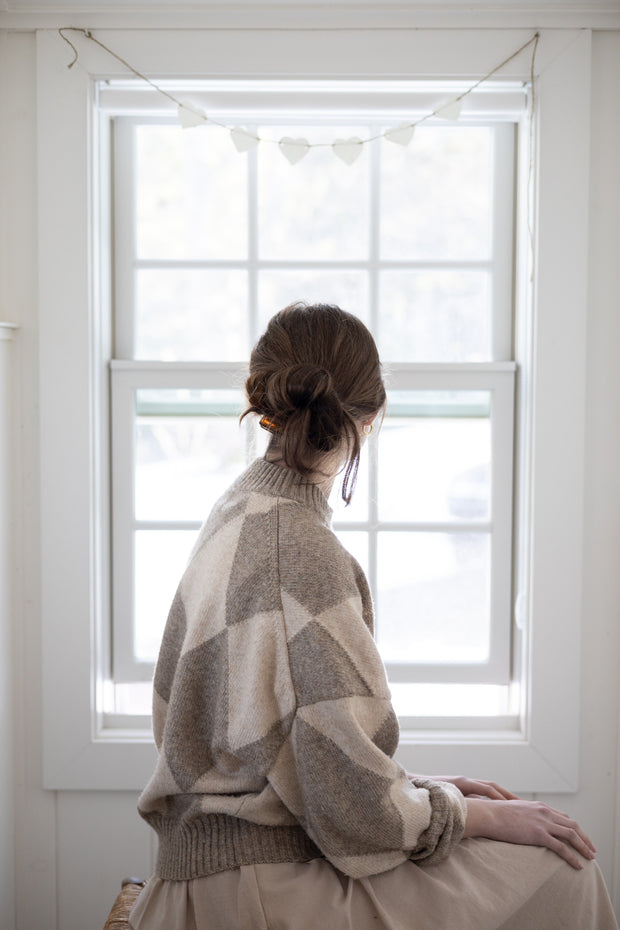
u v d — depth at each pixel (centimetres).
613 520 205
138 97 202
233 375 210
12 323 198
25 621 205
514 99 202
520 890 118
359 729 106
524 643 208
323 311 121
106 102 202
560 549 203
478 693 221
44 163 198
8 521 201
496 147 212
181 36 195
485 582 216
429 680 215
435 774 206
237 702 111
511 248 214
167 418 213
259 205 217
